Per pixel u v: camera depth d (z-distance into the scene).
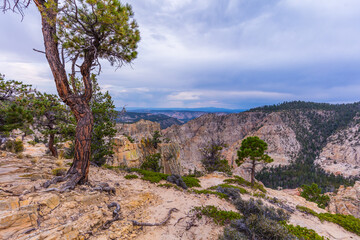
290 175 158.75
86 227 6.39
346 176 149.75
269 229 8.49
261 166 173.38
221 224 9.88
